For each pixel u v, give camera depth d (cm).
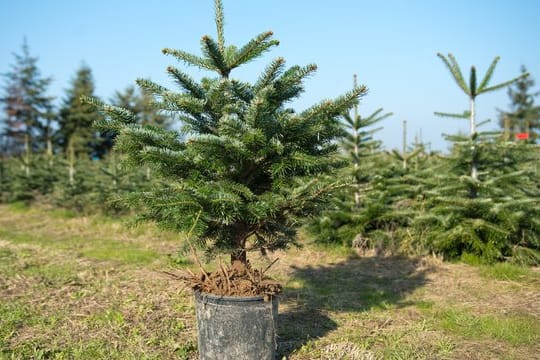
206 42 268
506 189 625
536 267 593
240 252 318
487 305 445
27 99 3291
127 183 1025
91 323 387
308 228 714
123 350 335
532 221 586
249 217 285
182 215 257
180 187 261
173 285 507
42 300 448
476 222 586
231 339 280
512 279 539
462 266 603
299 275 573
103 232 882
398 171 775
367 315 417
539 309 432
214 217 275
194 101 278
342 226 707
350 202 710
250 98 292
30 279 522
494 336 366
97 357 323
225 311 280
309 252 689
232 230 314
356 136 698
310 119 282
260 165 302
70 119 3219
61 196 1103
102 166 1217
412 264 621
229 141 262
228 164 291
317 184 285
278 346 335
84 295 465
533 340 356
